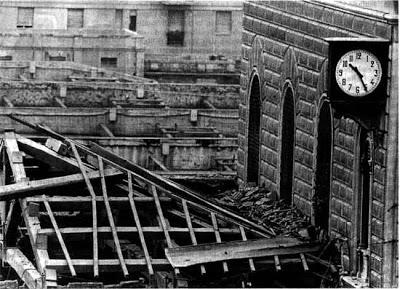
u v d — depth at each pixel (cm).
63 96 9056
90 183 5619
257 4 6353
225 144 7444
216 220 5447
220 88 9394
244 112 6538
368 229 5094
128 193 5619
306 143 5666
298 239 5288
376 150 4934
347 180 5203
